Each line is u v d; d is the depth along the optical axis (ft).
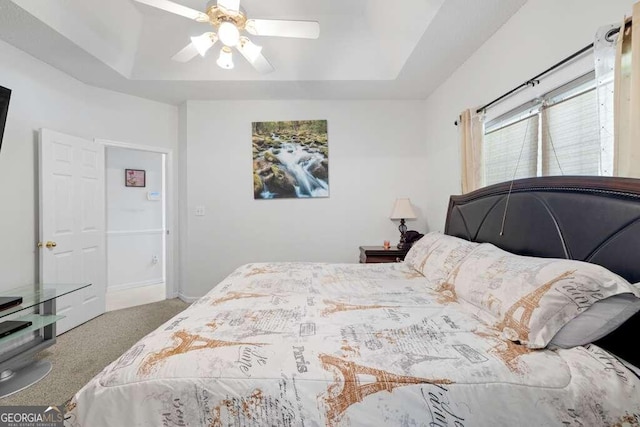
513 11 6.70
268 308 4.55
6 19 6.93
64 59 8.73
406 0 7.19
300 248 12.08
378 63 9.93
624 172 4.09
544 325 3.32
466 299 4.68
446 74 9.78
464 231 7.53
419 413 2.71
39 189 8.66
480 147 7.91
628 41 4.06
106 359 7.45
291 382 2.83
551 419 2.70
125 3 8.40
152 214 15.72
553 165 5.80
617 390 2.79
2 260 7.91
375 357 3.12
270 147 11.94
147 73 9.98
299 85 10.58
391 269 7.39
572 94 5.39
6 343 7.23
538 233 4.95
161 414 2.77
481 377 2.85
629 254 3.55
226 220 12.03
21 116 8.34
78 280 9.74
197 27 9.25
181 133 12.32
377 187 12.07
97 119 10.62
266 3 8.84
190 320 4.02
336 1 8.75
